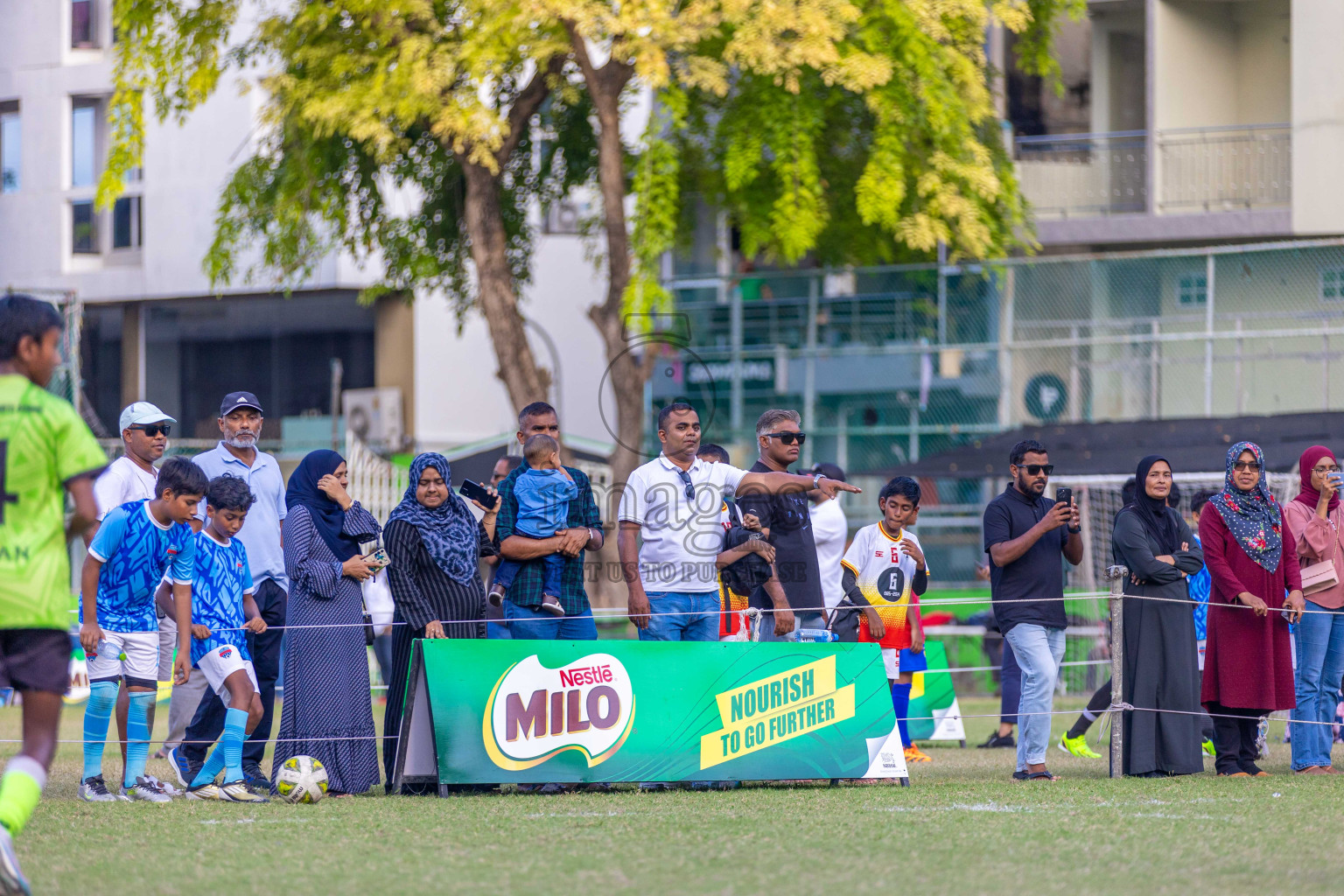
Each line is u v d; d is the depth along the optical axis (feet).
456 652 65.92
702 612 70.95
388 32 151.12
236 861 47.88
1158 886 43.60
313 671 66.90
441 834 53.11
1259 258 170.40
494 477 97.55
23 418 43.39
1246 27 191.11
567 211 195.93
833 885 43.57
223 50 236.43
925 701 101.14
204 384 270.05
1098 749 94.12
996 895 42.14
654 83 142.31
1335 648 77.25
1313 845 50.62
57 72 253.85
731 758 67.82
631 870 45.91
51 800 65.31
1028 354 176.35
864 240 178.09
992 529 72.95
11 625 42.98
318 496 68.85
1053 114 197.57
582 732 66.54
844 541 87.66
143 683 66.59
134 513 65.21
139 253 252.01
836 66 152.15
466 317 200.13
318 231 220.84
